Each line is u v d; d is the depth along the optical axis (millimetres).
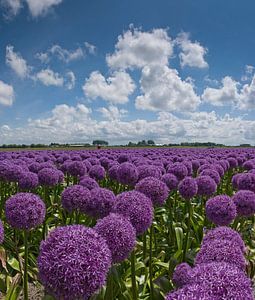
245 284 455
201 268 493
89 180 1338
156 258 1095
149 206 817
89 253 509
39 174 1496
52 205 1531
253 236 1322
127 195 836
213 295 433
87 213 970
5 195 1627
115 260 659
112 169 1757
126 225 678
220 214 971
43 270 506
